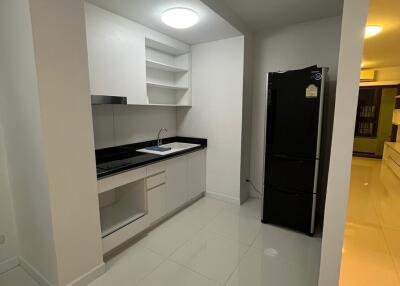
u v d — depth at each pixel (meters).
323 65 2.71
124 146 2.82
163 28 2.60
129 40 2.34
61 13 1.46
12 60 1.51
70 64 1.54
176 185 2.83
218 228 2.62
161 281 1.82
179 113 3.57
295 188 2.48
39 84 1.38
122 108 2.76
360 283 0.93
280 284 1.79
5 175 1.84
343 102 1.16
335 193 1.24
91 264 1.81
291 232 2.54
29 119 1.49
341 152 1.18
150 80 3.09
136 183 2.40
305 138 2.35
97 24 2.04
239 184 3.16
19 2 1.35
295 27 2.82
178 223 2.72
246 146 3.22
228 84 3.04
